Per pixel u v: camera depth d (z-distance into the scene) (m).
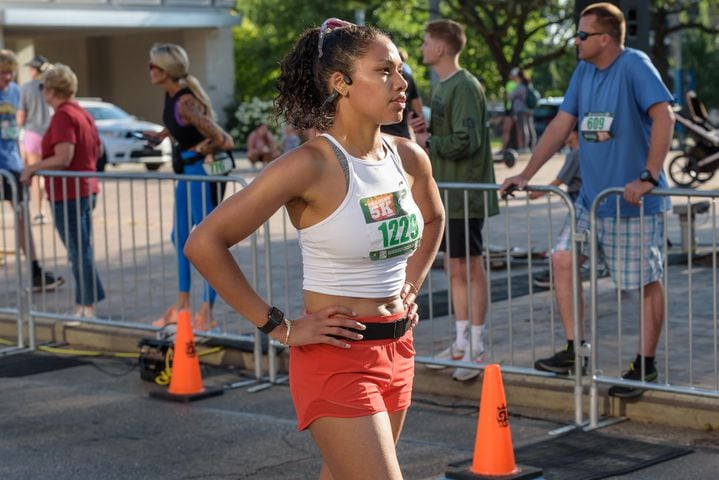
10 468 5.82
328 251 3.58
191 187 8.17
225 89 36.12
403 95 3.57
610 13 6.33
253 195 3.50
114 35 37.94
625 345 7.80
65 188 8.70
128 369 8.01
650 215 6.36
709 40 52.44
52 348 8.79
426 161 3.95
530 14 37.50
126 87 39.66
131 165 28.88
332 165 3.55
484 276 7.23
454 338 8.11
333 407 3.59
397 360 3.72
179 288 8.37
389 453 3.59
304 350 3.63
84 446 6.18
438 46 7.23
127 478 5.64
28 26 31.39
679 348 7.61
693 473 5.44
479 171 7.25
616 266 6.43
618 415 6.43
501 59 34.22
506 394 6.83
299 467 5.77
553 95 53.28
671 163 19.44
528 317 8.81
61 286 10.86
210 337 8.04
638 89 6.30
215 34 35.81
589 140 6.48
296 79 3.67
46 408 7.00
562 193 6.39
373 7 37.50
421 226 3.76
